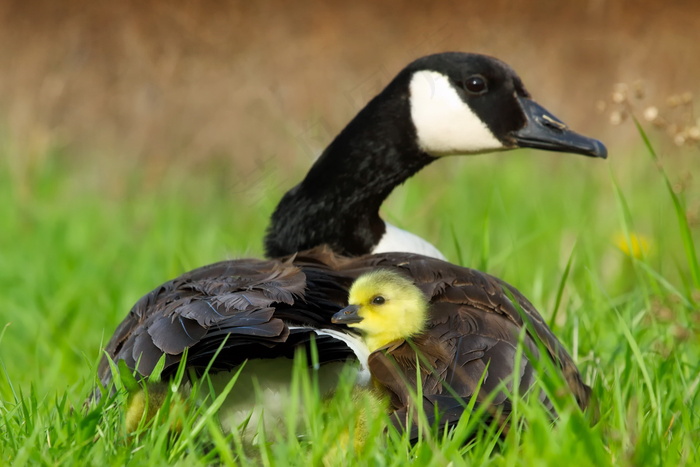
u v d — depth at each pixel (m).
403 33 22.42
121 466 6.25
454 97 10.59
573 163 19.30
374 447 6.29
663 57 21.84
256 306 6.64
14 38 22.00
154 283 13.19
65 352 10.63
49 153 19.62
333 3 22.69
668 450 6.68
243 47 21.33
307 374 6.56
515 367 6.63
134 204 17.81
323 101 20.19
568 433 6.34
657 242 13.28
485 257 11.01
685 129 10.49
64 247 14.70
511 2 23.17
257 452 6.78
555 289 12.30
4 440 6.95
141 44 21.55
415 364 6.75
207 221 16.94
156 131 20.36
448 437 6.49
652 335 9.87
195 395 6.61
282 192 16.11
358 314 7.17
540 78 21.56
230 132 19.67
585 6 22.81
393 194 14.95
